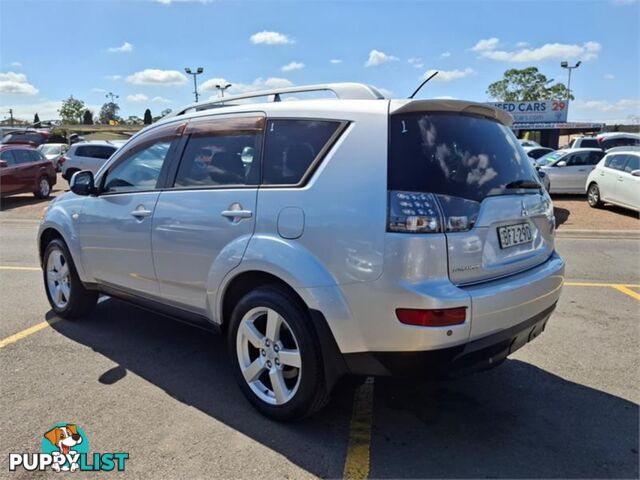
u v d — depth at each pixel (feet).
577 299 18.54
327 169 9.20
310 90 10.82
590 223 37.73
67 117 294.05
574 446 9.44
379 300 8.36
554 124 133.08
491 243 9.12
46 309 17.13
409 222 8.21
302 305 9.46
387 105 9.04
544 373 12.44
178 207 11.56
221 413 10.49
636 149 44.24
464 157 9.20
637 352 13.67
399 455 9.16
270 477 8.51
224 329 11.27
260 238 9.78
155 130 13.04
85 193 14.10
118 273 13.55
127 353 13.52
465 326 8.36
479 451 9.29
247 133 10.73
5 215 42.57
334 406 10.88
